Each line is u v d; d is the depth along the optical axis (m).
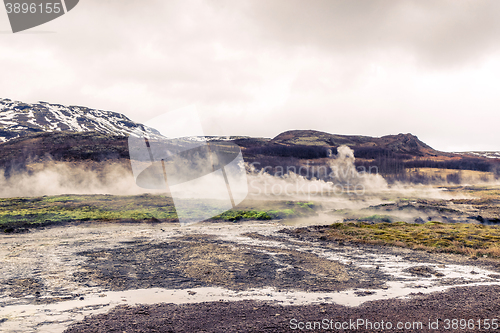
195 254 18.72
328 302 10.45
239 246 22.02
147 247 20.97
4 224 34.03
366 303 10.31
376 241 24.36
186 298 10.79
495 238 25.47
